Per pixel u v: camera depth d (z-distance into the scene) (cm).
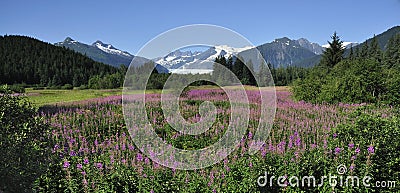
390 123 698
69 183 562
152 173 611
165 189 569
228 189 582
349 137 691
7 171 507
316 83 1941
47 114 1357
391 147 646
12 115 583
